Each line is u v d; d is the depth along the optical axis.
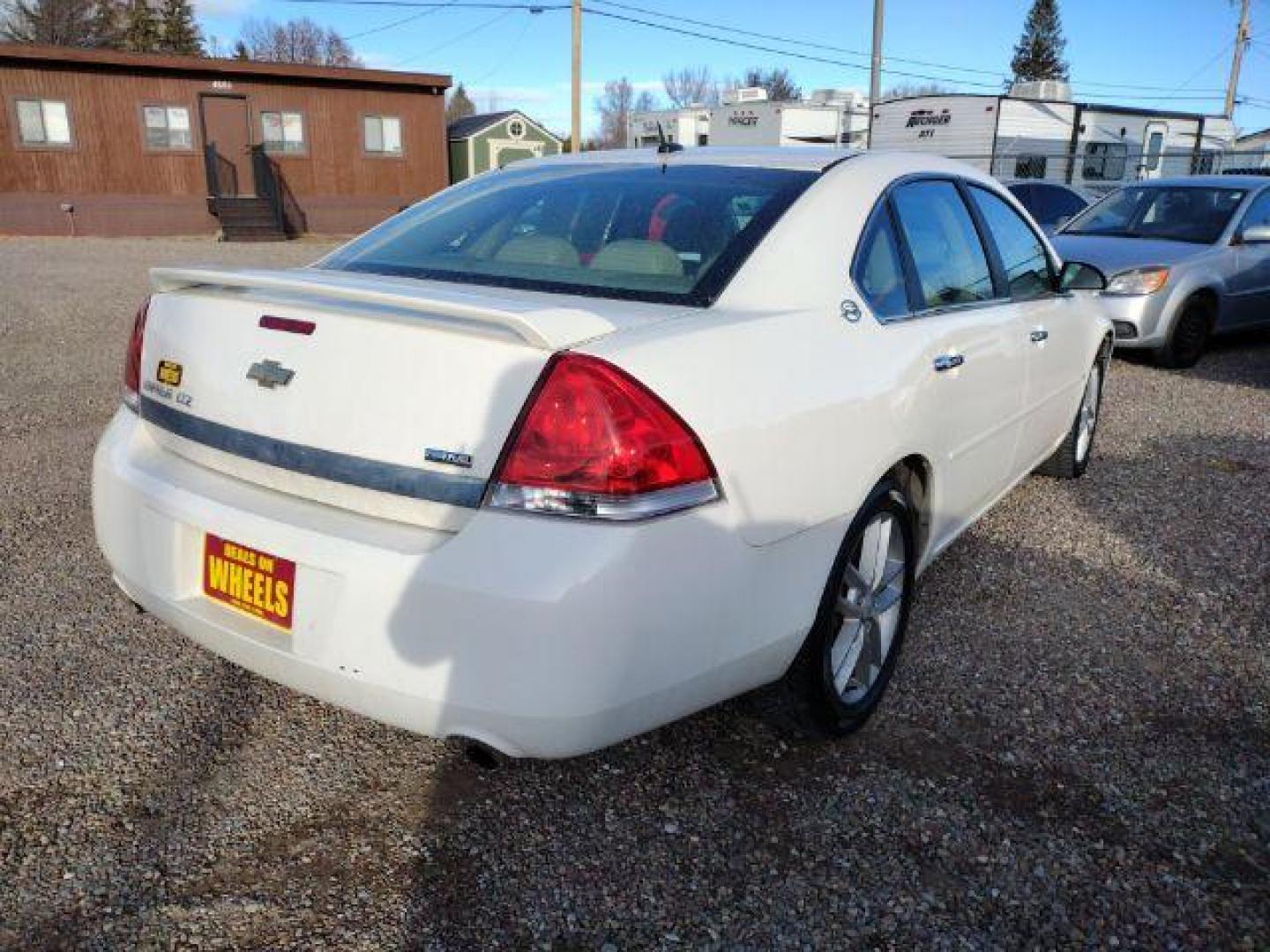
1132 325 7.97
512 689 1.90
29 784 2.46
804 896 2.17
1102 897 2.18
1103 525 4.45
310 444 2.11
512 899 2.14
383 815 2.40
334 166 24.44
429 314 2.05
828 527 2.38
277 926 2.05
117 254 17.83
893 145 24.50
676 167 3.00
